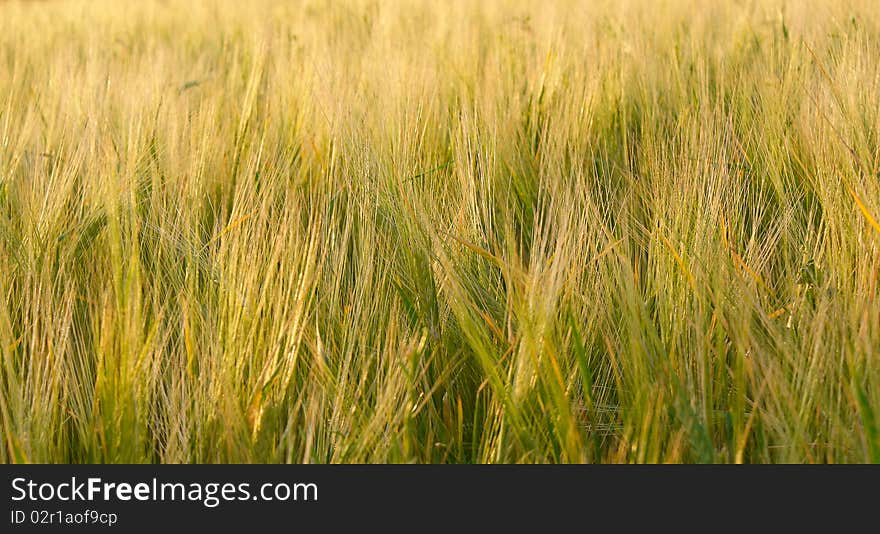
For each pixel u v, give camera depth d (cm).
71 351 184
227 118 326
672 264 197
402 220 218
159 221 239
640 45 385
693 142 250
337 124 275
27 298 194
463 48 407
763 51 390
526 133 314
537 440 165
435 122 301
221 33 631
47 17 802
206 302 199
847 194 220
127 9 800
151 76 358
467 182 240
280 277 185
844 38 346
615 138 317
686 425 154
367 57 388
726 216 227
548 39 395
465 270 210
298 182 268
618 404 187
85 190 252
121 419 161
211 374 171
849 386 162
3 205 259
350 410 170
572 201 213
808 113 274
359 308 194
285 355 175
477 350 170
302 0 736
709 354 177
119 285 171
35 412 166
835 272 202
